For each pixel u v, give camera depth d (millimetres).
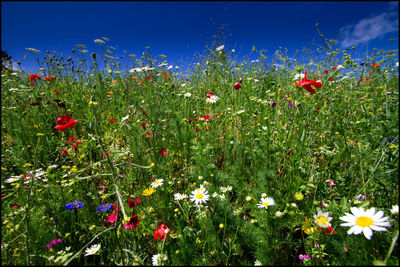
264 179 1854
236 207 1976
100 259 1650
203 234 1685
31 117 3475
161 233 1525
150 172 2320
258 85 3832
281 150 2248
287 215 1505
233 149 2480
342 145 2303
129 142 2545
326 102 3047
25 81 4871
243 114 2725
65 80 4535
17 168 2770
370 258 1319
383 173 1668
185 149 2652
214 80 4238
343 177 1992
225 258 1542
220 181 2039
